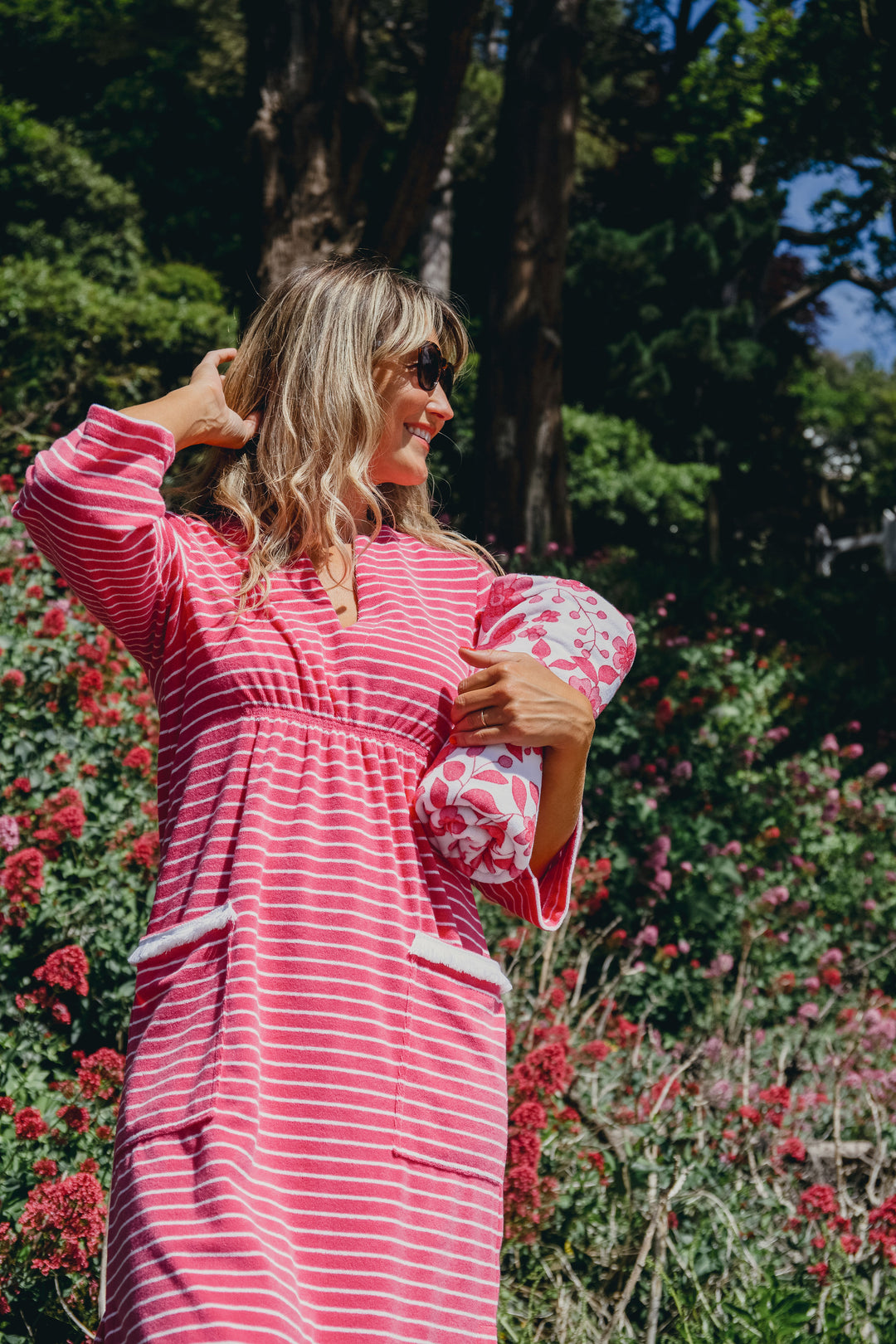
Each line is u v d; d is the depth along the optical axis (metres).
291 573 1.54
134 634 1.50
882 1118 3.95
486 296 10.11
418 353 1.65
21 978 3.19
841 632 10.97
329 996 1.29
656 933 4.89
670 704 6.73
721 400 21.92
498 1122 1.35
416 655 1.49
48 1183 2.28
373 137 7.36
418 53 15.11
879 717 9.49
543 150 9.89
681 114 17.56
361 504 1.68
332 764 1.40
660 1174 3.06
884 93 13.45
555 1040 3.34
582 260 20.05
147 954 1.33
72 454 1.38
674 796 6.66
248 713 1.42
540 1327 2.51
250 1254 1.13
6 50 22.77
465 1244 1.28
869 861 6.77
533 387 9.96
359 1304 1.19
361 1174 1.23
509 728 1.44
